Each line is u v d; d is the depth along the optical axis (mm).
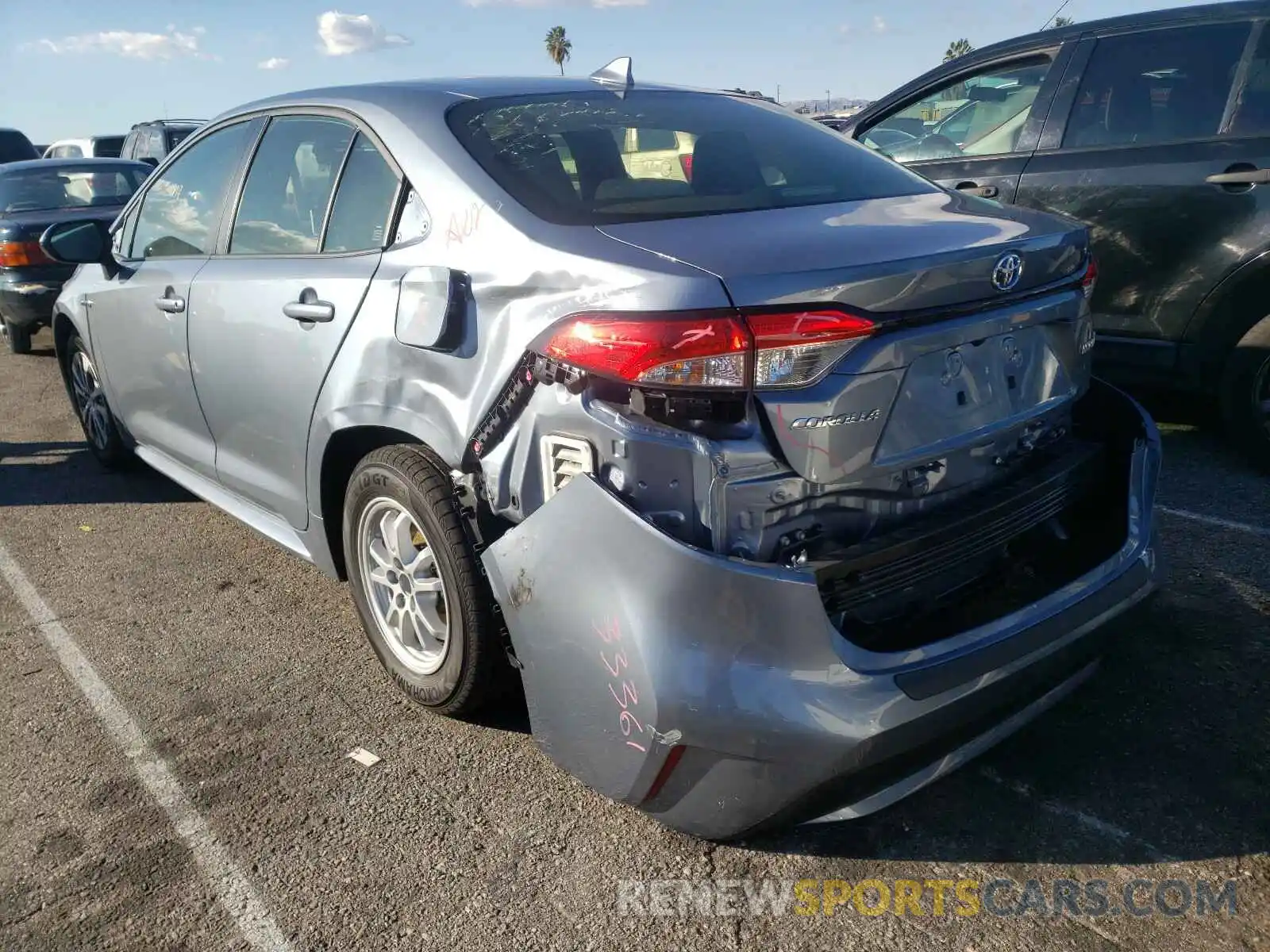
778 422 2010
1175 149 4438
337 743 2842
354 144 3027
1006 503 2369
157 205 4180
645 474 2029
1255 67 4328
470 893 2268
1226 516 3998
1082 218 4691
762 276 1995
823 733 1961
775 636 1970
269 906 2252
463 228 2545
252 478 3555
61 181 9156
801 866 2314
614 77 3260
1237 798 2455
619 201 2498
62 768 2779
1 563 4219
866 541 2178
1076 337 2584
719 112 3137
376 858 2387
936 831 2396
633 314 2023
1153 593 2559
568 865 2342
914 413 2178
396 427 2668
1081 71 4793
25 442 6051
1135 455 2658
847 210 2514
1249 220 4227
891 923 2145
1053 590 2387
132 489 5098
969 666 2115
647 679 1988
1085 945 2066
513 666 2650
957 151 5297
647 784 2092
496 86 3061
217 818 2545
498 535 2510
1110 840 2344
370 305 2738
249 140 3580
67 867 2393
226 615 3668
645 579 1995
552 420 2189
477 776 2674
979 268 2215
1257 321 4309
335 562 3240
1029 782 2545
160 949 2146
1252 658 3010
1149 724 2746
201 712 3027
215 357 3486
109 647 3455
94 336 4594
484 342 2371
